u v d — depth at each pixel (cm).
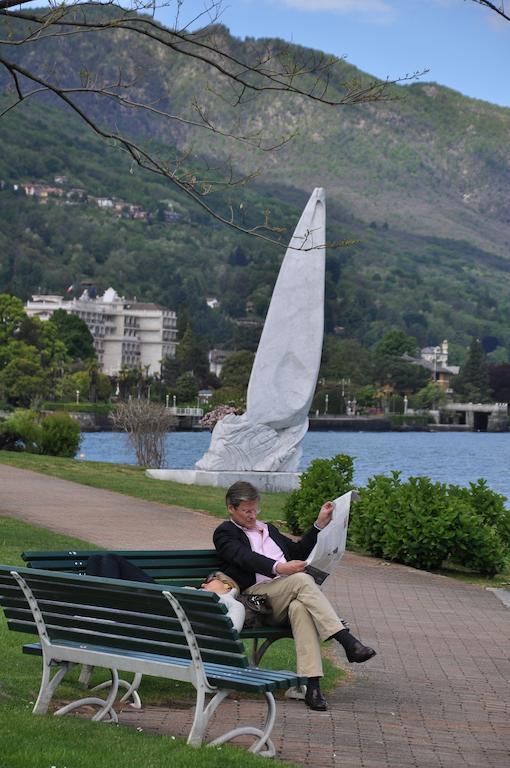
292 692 945
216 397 16100
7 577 798
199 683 727
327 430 18950
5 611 824
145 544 2059
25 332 17888
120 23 911
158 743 721
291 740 796
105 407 16112
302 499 2445
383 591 1720
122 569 891
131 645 757
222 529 939
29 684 887
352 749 777
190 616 710
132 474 3819
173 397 19025
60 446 4800
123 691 915
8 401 16388
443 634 1348
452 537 2020
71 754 668
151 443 4725
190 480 3675
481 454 10206
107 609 754
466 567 2116
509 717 915
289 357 3778
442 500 2098
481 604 1652
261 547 945
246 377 18812
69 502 2747
